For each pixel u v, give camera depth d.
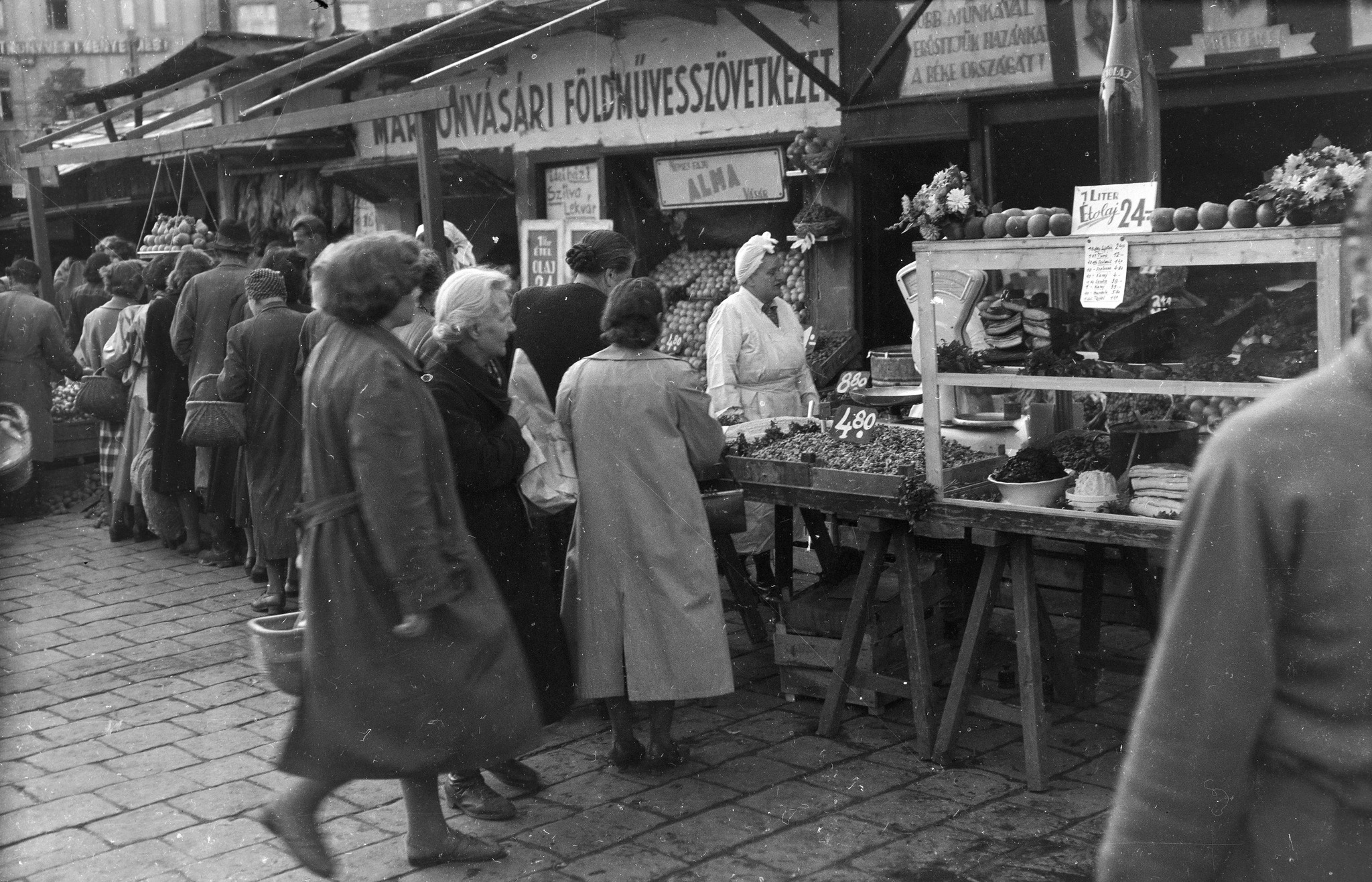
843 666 4.34
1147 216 3.48
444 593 3.09
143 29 8.61
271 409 5.96
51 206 12.80
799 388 5.76
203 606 6.48
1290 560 1.47
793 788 3.97
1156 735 1.55
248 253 6.66
